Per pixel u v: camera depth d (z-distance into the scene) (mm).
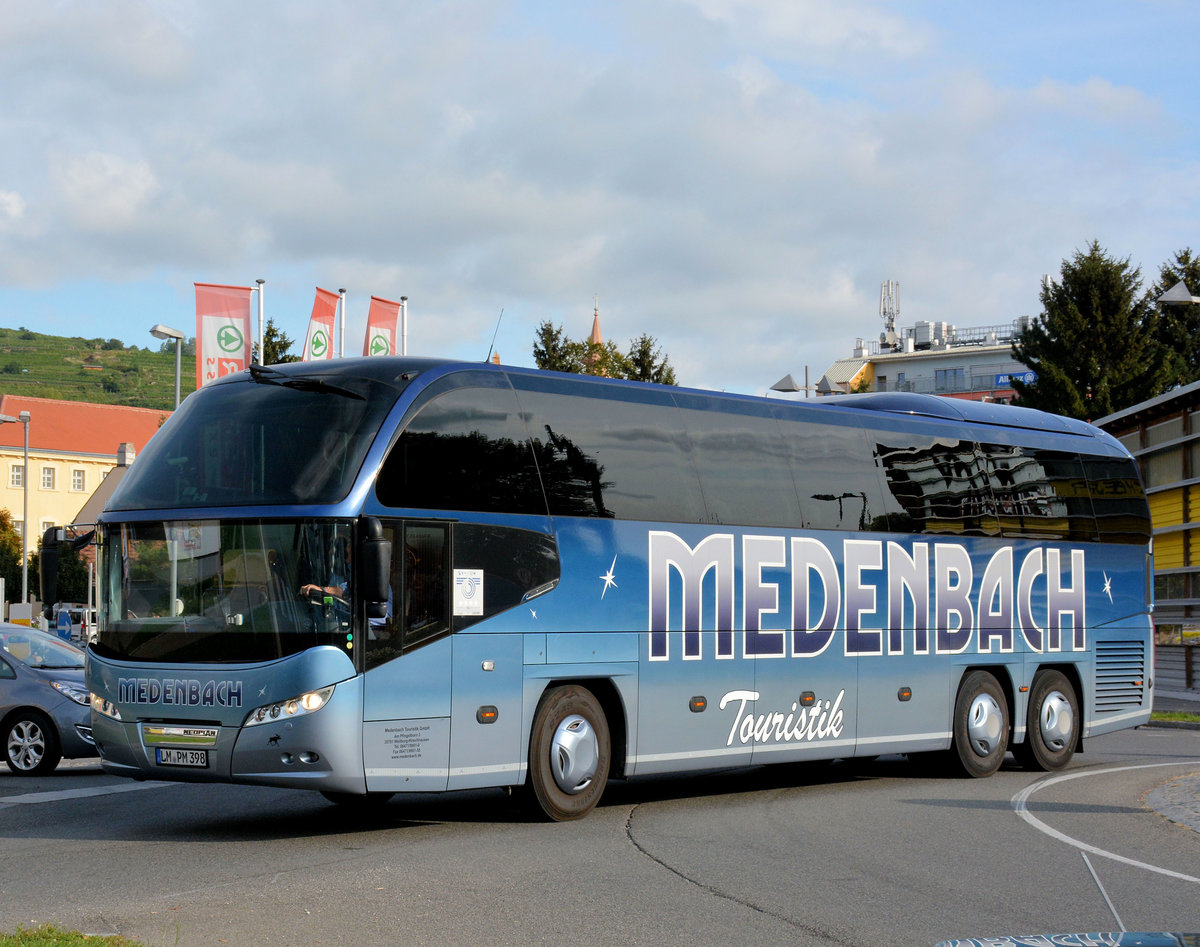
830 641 14484
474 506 11406
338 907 8102
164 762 10781
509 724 11461
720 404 13828
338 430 10930
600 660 12211
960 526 16219
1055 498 17656
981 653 16312
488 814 12531
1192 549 35750
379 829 11438
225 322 32344
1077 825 11953
